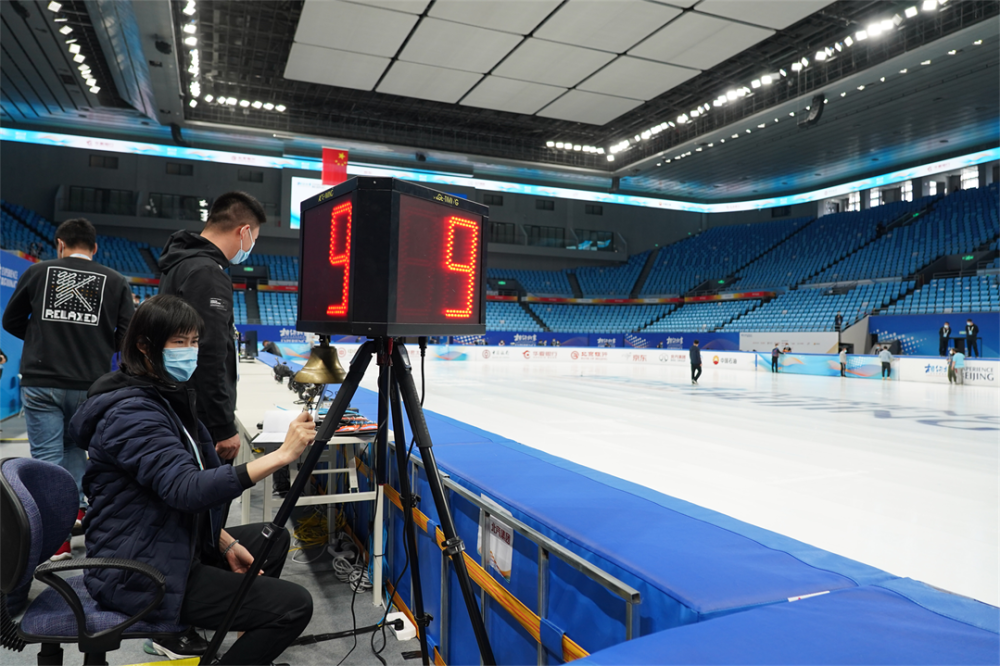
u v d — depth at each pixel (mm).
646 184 31375
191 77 18422
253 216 2436
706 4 13859
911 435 6078
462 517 2299
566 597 1635
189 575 1677
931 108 19906
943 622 1173
